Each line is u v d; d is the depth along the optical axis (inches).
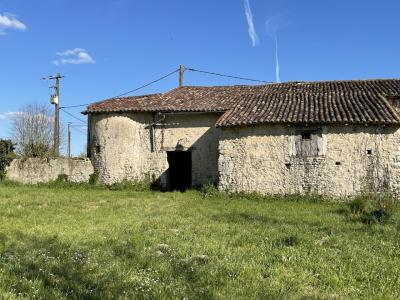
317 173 609.0
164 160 769.6
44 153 1118.4
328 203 586.6
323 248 314.8
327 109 642.8
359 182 593.3
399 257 296.5
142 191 738.2
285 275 250.7
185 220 431.5
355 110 624.7
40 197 607.5
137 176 775.1
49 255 277.6
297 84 889.5
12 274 226.4
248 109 694.5
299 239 335.3
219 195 639.8
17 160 827.4
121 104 803.4
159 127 775.7
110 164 777.6
